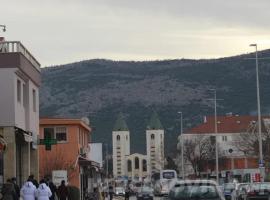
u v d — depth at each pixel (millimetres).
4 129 43594
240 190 54438
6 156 43312
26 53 48625
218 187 24656
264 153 105438
